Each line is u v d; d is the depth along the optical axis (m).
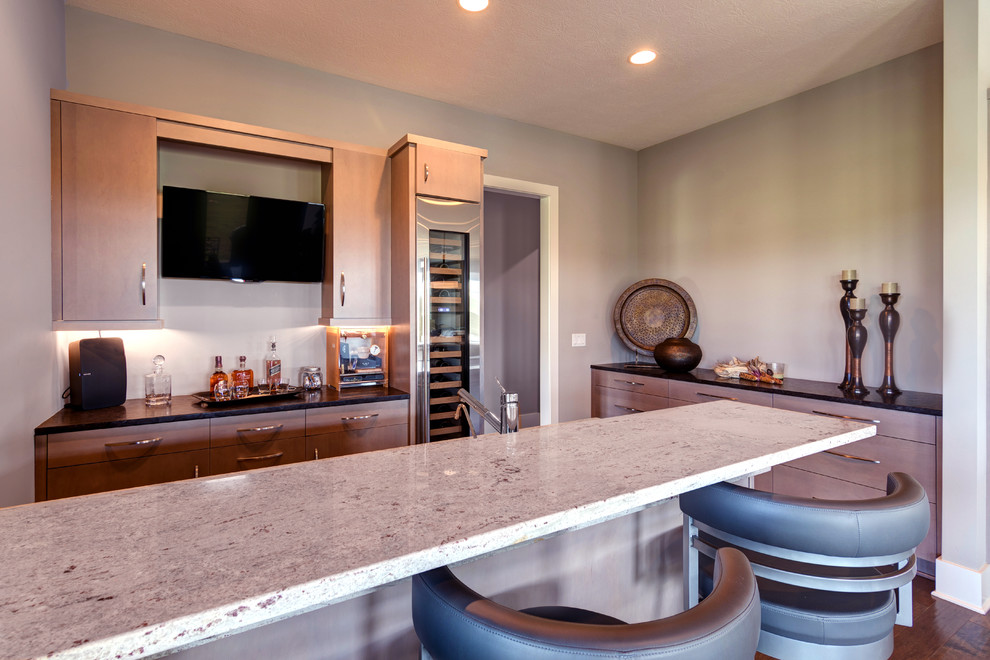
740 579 0.74
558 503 0.85
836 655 1.00
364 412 2.75
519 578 1.18
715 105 3.63
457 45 2.79
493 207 5.35
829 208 3.28
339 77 3.15
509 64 3.01
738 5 2.43
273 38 2.72
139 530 0.75
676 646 0.59
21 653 0.48
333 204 2.89
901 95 2.94
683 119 3.89
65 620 0.53
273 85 2.94
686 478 0.99
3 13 1.62
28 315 1.88
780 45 2.80
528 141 3.96
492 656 0.63
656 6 2.43
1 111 1.60
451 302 3.07
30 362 1.91
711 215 4.02
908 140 2.91
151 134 2.40
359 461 1.11
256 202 2.73
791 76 3.18
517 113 3.75
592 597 1.33
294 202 2.83
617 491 0.91
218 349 2.84
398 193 3.01
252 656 0.85
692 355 3.72
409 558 0.67
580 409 4.30
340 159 2.91
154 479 2.21
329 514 0.81
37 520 0.79
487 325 5.30
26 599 0.56
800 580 1.03
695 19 2.54
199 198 2.58
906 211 2.92
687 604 1.22
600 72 3.11
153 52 2.63
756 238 3.71
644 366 4.26
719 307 3.96
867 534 0.96
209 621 0.55
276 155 2.76
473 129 3.69
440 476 1.00
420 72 3.10
